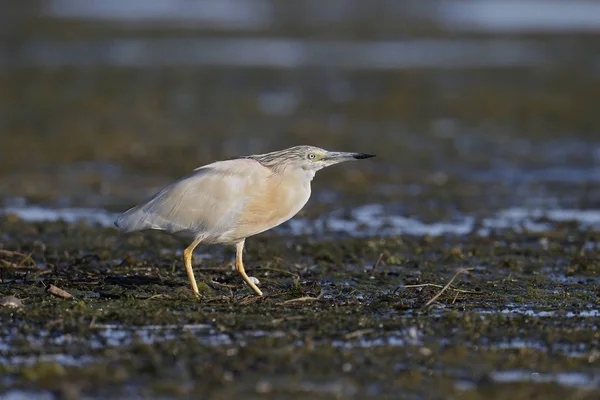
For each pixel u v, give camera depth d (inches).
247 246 569.6
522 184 805.9
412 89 1336.1
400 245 576.4
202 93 1284.4
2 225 620.1
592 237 603.8
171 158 896.9
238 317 397.4
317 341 368.8
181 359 343.3
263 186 434.9
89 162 874.8
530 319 399.2
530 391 320.2
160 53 1621.6
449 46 1777.8
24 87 1283.2
